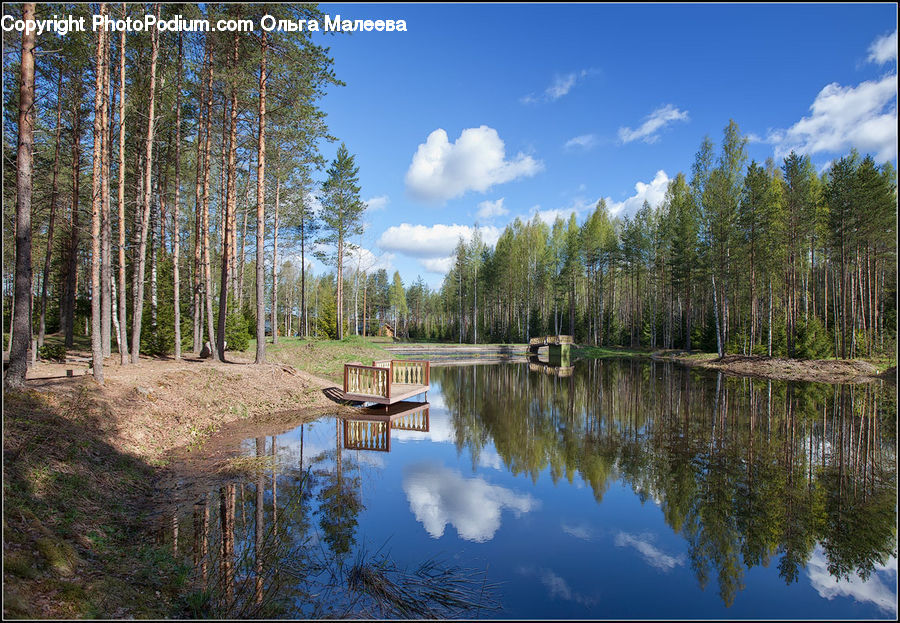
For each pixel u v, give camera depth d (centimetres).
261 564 428
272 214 2392
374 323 6756
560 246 4744
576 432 1067
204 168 1767
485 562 466
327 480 689
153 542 459
